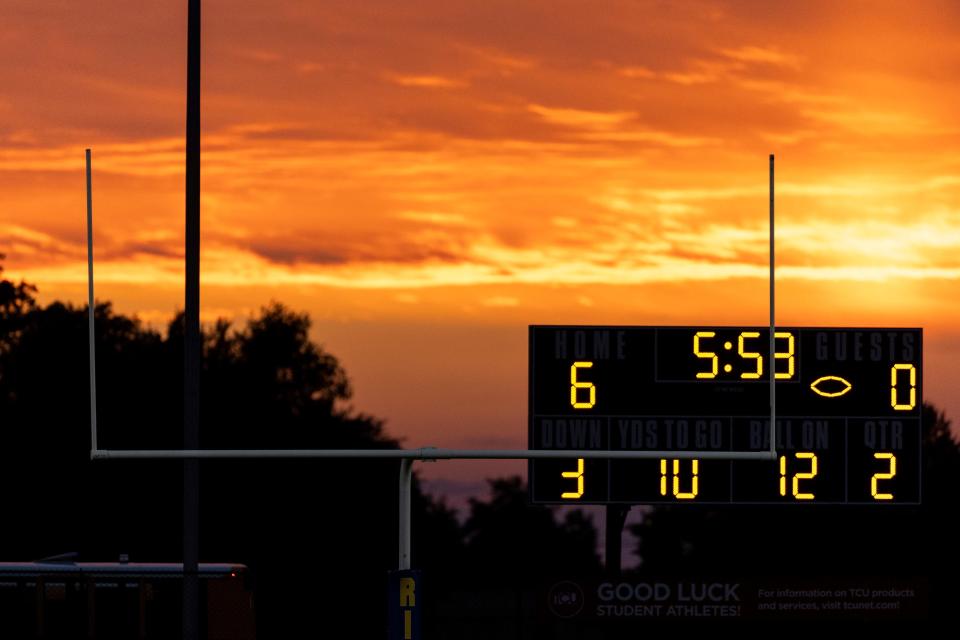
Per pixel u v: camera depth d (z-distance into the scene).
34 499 126.50
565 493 69.50
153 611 70.56
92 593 70.62
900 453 69.69
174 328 147.12
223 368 162.12
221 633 71.19
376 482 127.88
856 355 69.88
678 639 86.12
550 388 69.19
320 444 153.38
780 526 106.75
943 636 81.44
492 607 92.75
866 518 104.88
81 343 146.12
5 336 151.88
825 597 71.19
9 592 70.69
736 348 69.44
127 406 136.12
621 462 69.56
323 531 125.00
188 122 54.03
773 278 54.75
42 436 131.50
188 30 54.47
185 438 53.06
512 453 48.06
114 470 127.06
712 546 118.00
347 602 107.00
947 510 104.19
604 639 86.75
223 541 124.31
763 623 84.81
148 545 124.31
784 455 69.56
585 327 69.25
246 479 126.25
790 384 69.62
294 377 177.25
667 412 69.25
